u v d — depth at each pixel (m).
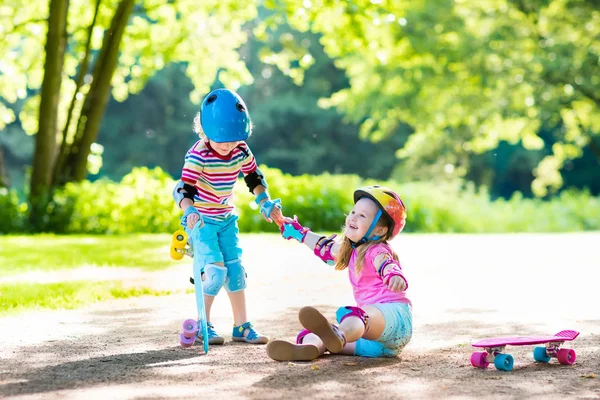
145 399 3.89
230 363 4.83
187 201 5.57
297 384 4.23
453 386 4.20
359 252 5.24
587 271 10.85
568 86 32.12
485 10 32.09
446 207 26.22
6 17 24.61
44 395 3.97
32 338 5.75
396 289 4.96
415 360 4.94
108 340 5.69
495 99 32.81
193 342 5.46
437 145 40.41
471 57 31.73
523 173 53.12
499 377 4.43
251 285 9.39
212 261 5.67
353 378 4.39
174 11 25.08
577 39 31.59
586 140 36.59
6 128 49.16
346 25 22.11
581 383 4.29
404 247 15.22
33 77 26.42
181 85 50.59
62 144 21.47
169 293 8.45
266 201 5.84
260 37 24.48
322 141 50.44
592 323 6.46
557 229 28.00
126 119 50.44
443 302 7.79
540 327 6.27
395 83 35.16
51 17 20.53
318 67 50.09
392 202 5.22
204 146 5.70
